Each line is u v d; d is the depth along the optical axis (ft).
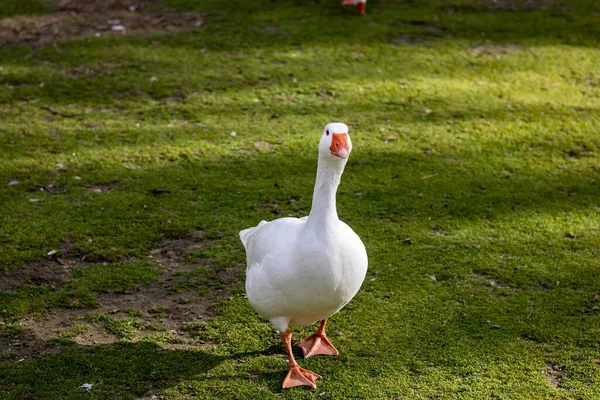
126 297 16.47
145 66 30.22
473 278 17.48
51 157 23.03
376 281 17.26
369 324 15.69
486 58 32.35
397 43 33.42
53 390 13.32
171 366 14.16
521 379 13.91
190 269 17.67
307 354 14.56
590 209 21.02
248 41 33.04
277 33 33.99
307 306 13.17
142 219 19.77
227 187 21.63
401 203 21.11
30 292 16.46
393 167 23.21
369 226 19.81
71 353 14.42
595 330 15.51
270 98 27.78
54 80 28.66
